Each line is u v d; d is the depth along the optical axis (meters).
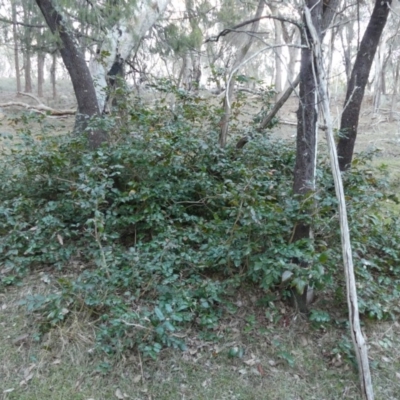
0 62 30.22
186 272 3.50
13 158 4.48
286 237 3.31
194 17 9.42
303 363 2.89
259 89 5.88
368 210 4.00
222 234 3.52
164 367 2.79
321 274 2.74
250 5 8.88
